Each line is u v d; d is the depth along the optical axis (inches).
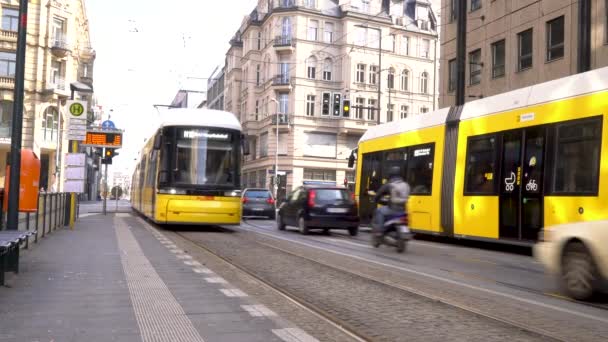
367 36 2218.3
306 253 495.5
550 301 290.4
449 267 422.0
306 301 284.7
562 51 949.2
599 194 422.3
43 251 459.2
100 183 3622.0
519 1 1048.8
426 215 648.4
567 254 295.9
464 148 596.1
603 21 866.1
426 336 219.6
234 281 339.6
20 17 387.2
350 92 2175.2
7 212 382.0
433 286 333.1
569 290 293.3
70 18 1865.2
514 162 520.7
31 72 1738.4
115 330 220.2
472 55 1203.2
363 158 817.5
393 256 490.9
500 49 1113.4
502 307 274.7
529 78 1021.8
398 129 733.3
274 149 2213.3
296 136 2146.9
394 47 2276.1
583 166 441.1
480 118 577.9
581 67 652.1
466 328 232.4
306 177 2166.6
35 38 1742.1
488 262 459.8
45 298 278.8
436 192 633.6
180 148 685.9
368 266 417.4
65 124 1868.8
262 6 2447.1
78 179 700.7
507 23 1082.7
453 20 1259.8
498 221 535.5
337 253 501.4
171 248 506.3
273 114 2193.7
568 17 928.9
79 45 2214.6
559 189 463.5
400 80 2278.5
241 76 2709.2
